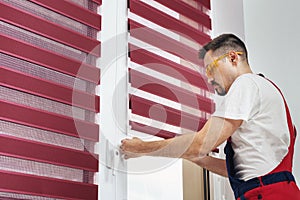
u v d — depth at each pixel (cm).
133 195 216
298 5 280
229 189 262
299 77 271
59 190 177
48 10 189
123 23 216
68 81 191
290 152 209
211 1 278
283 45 279
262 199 197
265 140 203
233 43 216
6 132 168
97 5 208
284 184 198
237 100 201
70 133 185
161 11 236
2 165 165
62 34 189
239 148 206
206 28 265
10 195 165
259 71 281
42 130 178
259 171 200
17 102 173
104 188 194
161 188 230
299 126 265
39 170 175
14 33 176
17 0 180
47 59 183
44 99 181
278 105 206
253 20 290
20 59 176
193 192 249
